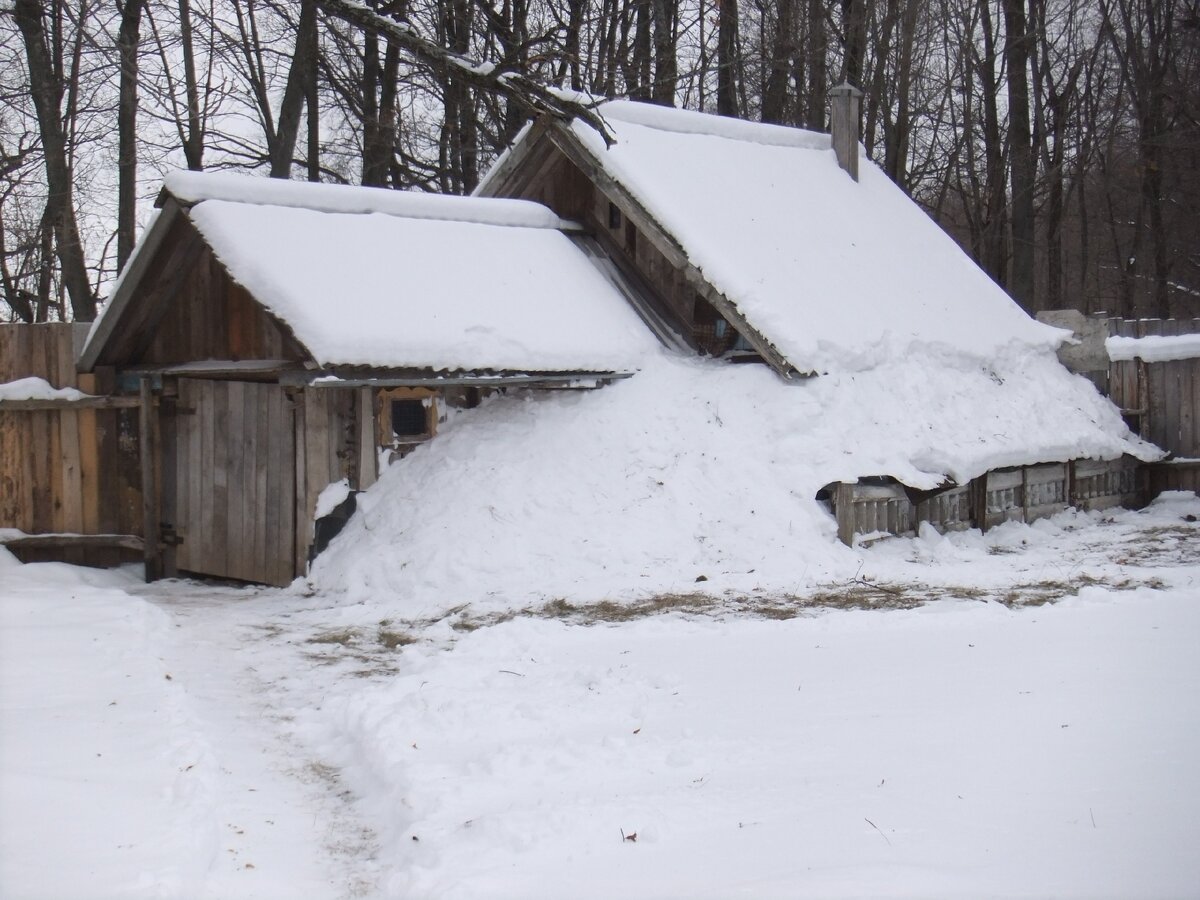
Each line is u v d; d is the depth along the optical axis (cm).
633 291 1608
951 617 1000
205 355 1399
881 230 1838
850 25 2584
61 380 1444
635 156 1602
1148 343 1797
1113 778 559
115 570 1456
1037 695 711
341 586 1271
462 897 498
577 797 607
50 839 543
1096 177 3572
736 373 1424
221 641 1059
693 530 1284
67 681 813
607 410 1398
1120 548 1402
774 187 1753
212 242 1288
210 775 647
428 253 1432
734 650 919
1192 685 713
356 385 1243
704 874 497
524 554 1257
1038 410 1636
